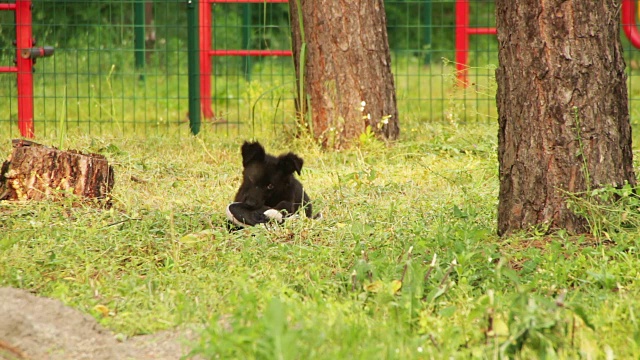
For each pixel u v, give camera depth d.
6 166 12.41
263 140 19.19
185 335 7.80
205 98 21.94
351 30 18.19
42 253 9.77
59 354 7.45
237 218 11.45
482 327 7.55
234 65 31.52
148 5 35.03
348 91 18.27
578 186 10.11
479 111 23.41
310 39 18.34
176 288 8.88
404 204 12.85
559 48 9.95
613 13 10.08
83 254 9.80
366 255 9.70
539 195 10.25
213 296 8.66
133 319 8.05
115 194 12.79
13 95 23.25
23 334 7.57
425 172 15.42
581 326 7.55
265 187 12.10
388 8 38.84
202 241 10.40
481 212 12.05
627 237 9.88
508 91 10.38
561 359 6.98
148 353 7.55
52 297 8.62
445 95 26.95
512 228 10.43
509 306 8.06
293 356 6.56
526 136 10.25
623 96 10.27
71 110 23.48
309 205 12.63
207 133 19.73
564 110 10.03
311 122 18.52
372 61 18.39
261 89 23.47
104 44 30.08
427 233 10.76
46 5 29.77
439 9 38.94
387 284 8.42
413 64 35.12
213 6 31.20
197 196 13.54
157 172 15.62
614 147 10.15
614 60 10.11
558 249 9.48
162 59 31.80
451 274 9.14
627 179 10.33
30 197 12.28
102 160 12.77
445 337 7.52
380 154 17.45
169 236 10.84
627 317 8.00
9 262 9.38
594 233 9.92
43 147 12.63
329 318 7.70
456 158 16.88
